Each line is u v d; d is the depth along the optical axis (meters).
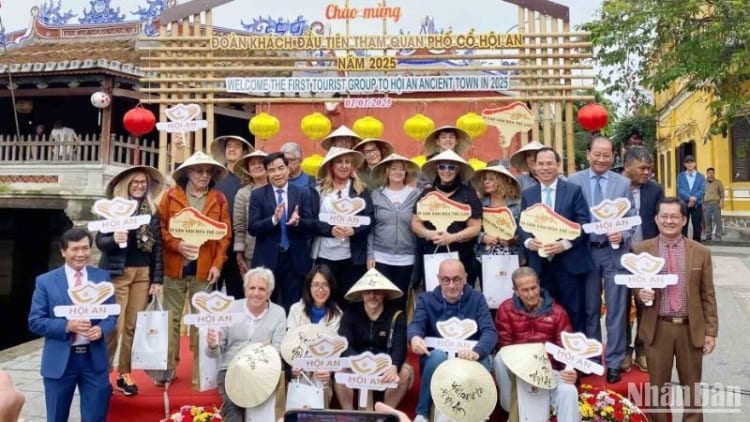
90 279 4.43
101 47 14.38
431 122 7.27
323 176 5.62
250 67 7.52
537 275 5.00
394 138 8.11
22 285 14.07
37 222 14.13
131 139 13.88
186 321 4.59
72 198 12.32
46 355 4.32
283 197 5.36
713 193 15.60
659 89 12.99
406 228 5.42
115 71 12.15
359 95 7.77
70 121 15.01
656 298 4.57
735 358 6.75
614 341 5.22
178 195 5.22
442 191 5.32
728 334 7.58
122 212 4.79
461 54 7.52
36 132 14.30
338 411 2.33
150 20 14.43
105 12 14.88
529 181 5.86
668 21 12.52
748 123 15.71
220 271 5.34
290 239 5.34
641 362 5.52
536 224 4.89
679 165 21.50
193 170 5.21
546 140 7.50
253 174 5.74
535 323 4.69
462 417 4.14
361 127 7.26
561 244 4.87
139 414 4.98
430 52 7.80
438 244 5.11
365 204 5.30
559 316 4.69
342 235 5.25
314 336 4.57
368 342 4.73
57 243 13.87
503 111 6.89
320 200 5.47
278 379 4.34
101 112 12.62
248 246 5.70
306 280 4.83
